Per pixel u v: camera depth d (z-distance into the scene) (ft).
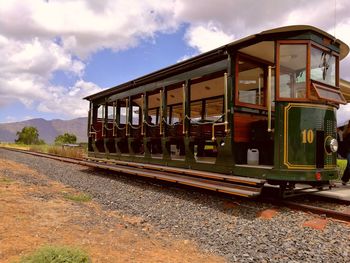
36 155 74.23
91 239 13.96
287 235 16.40
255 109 26.55
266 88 27.45
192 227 17.95
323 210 20.01
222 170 25.22
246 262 13.01
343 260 13.24
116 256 12.23
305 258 13.42
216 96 30.86
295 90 22.41
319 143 22.44
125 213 20.81
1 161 51.11
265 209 21.48
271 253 14.02
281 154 21.83
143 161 36.47
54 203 20.67
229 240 15.75
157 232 16.81
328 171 22.72
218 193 27.58
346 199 23.47
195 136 28.32
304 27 22.04
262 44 23.73
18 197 21.18
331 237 16.02
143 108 36.76
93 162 46.60
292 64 22.72
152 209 21.99
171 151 34.42
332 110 23.70
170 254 13.26
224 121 24.90
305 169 21.71
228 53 24.64
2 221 15.10
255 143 26.30
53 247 11.51
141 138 37.35
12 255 11.36
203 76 27.73
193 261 12.73
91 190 28.71
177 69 30.45
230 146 24.38
